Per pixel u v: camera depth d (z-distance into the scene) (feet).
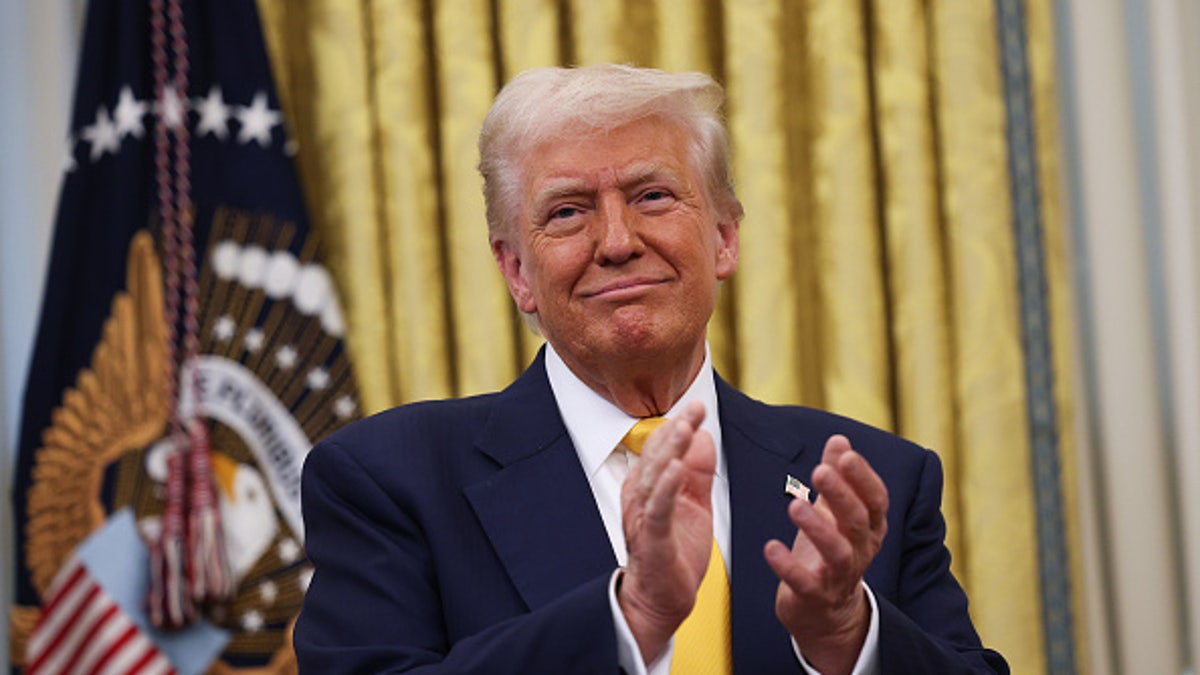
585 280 12.32
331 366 24.40
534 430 12.90
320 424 24.25
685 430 10.32
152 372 24.03
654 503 10.19
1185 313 26.91
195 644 23.63
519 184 12.78
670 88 12.53
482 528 12.30
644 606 10.61
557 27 26.27
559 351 12.94
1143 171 28.22
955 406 26.58
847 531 10.54
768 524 12.59
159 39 24.70
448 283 26.03
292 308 24.40
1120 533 26.86
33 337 26.25
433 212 25.90
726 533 12.87
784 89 26.68
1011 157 26.71
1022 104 26.81
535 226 12.51
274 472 24.08
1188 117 27.17
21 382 26.37
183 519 23.54
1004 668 12.84
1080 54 27.40
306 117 25.94
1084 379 27.78
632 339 12.19
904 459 13.50
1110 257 27.12
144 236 24.38
